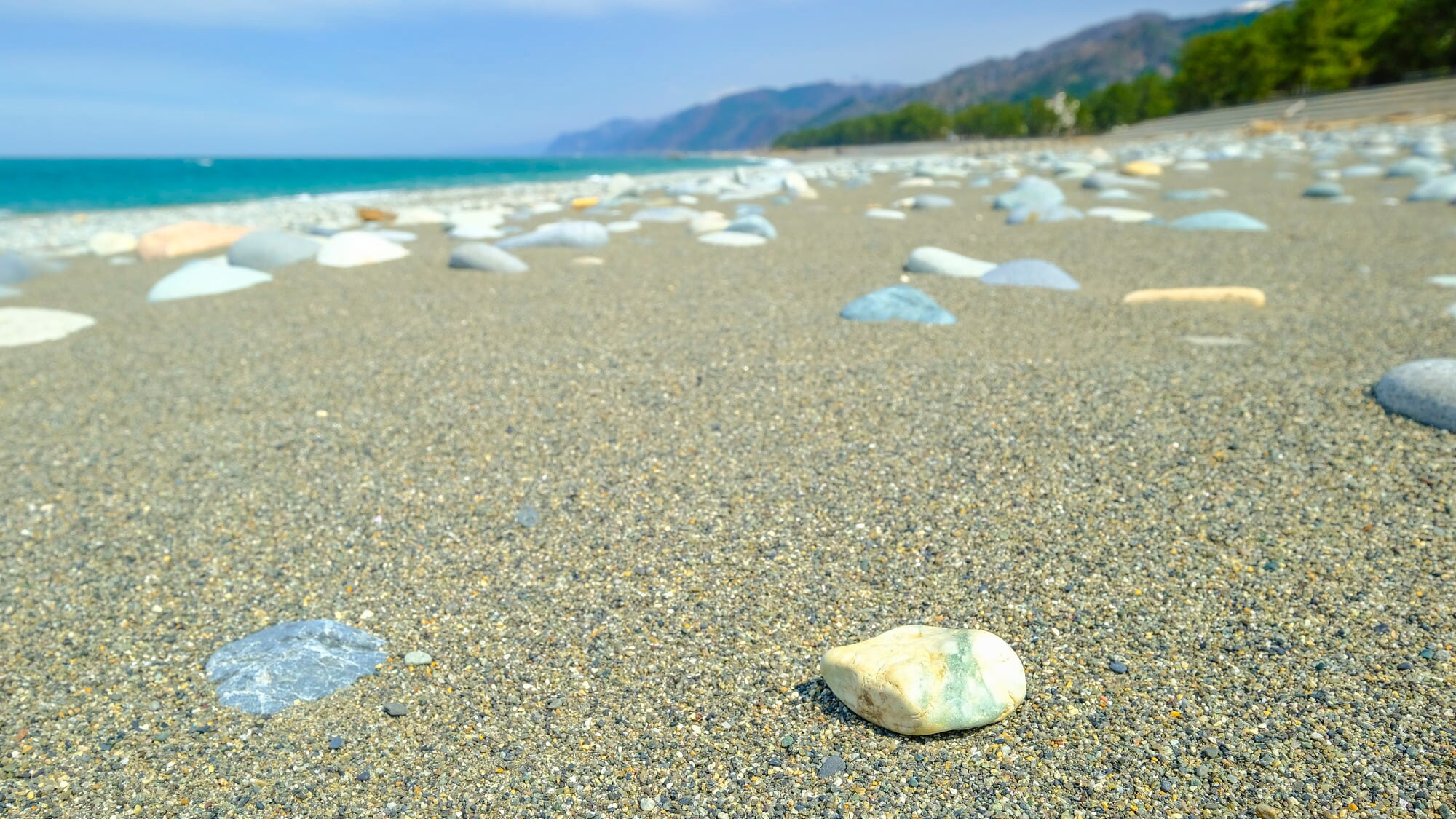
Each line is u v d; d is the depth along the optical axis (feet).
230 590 1.32
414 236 4.42
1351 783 0.86
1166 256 3.20
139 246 4.14
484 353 2.20
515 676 1.12
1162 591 1.20
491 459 1.65
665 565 1.34
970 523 1.39
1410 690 0.97
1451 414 1.53
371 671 1.13
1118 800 0.87
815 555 1.34
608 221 4.77
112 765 0.97
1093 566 1.26
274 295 2.92
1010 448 1.59
